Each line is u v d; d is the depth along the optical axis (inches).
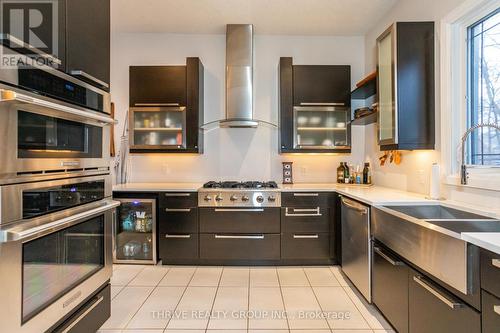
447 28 87.6
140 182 148.6
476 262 48.2
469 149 84.5
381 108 104.7
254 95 149.6
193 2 117.3
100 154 73.5
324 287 105.0
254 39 149.1
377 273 86.2
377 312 87.9
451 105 87.1
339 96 135.9
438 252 56.8
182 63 148.3
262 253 124.0
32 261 51.6
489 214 66.6
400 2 115.0
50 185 55.3
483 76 80.7
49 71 54.7
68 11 60.9
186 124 135.1
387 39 100.5
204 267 124.3
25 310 49.9
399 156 115.2
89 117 62.9
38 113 51.9
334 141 140.1
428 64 92.7
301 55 149.6
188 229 124.1
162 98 134.3
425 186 99.2
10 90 45.8
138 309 90.0
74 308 63.2
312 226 124.1
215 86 149.0
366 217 90.6
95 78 70.0
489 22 78.5
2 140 45.1
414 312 66.4
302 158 150.3
